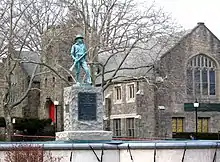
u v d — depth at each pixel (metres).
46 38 42.22
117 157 19.11
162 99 56.19
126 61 57.69
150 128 55.69
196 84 58.00
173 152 18.47
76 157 18.56
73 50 23.36
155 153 18.50
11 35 40.25
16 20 40.88
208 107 58.03
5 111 43.59
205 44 58.53
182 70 57.06
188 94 57.44
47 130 59.41
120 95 59.34
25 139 48.22
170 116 56.44
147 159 18.61
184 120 57.09
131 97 57.41
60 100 63.41
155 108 55.88
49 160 17.03
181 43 57.06
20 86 67.25
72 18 43.22
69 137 21.77
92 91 22.69
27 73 67.38
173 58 56.47
